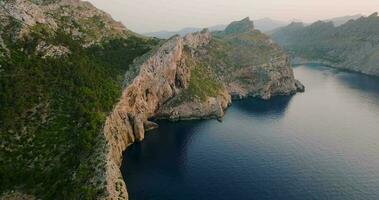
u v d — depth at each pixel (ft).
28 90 382.63
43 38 450.71
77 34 588.09
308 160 455.63
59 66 432.25
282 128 588.91
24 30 437.58
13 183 318.45
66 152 346.54
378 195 370.12
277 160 454.81
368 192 376.07
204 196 365.40
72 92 414.82
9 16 446.19
